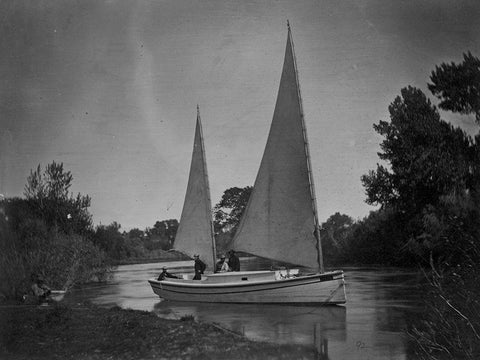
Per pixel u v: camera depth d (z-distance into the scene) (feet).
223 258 57.47
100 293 53.52
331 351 35.14
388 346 34.91
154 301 56.08
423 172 44.60
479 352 33.06
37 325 42.50
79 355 38.40
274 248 54.39
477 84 42.55
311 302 50.60
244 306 52.75
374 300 40.93
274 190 53.62
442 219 43.01
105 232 54.85
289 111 50.67
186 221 56.80
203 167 53.93
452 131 43.70
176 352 36.96
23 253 52.65
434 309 35.63
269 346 36.91
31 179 52.65
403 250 44.86
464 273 37.01
